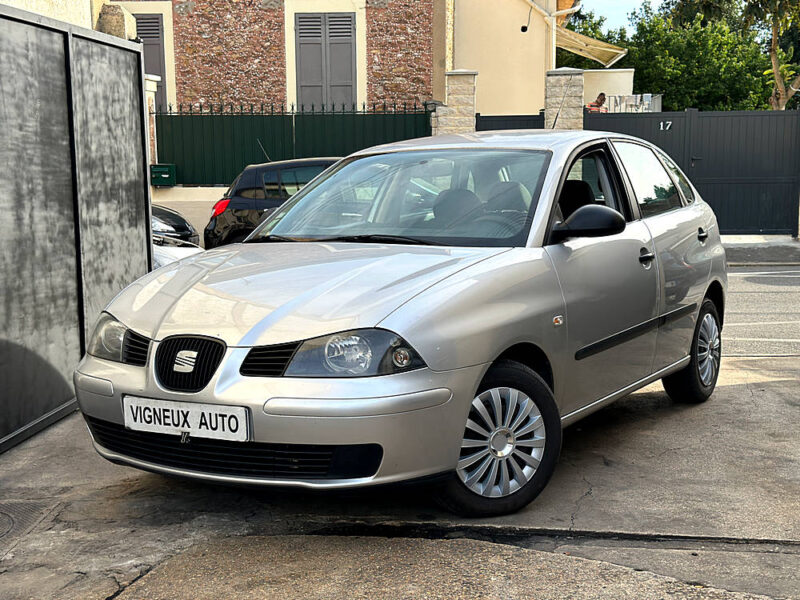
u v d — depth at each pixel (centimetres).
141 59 686
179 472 366
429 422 348
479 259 397
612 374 463
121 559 357
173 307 384
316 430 336
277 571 341
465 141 508
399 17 1845
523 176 452
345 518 394
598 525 381
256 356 349
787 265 1449
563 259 424
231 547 366
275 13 1853
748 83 4250
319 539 371
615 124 1723
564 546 362
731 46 4334
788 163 1703
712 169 1719
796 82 2656
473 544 363
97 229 613
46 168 546
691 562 346
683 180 600
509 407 386
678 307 528
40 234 539
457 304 364
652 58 4312
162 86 1870
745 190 1719
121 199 654
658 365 516
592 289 436
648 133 1720
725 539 367
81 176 588
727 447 493
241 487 357
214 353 356
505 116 1692
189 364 357
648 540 368
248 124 1673
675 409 576
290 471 348
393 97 1866
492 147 485
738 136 1706
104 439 396
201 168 1688
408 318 350
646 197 527
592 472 454
